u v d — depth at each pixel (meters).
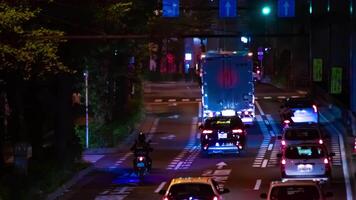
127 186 50.69
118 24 59.94
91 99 76.88
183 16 137.00
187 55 197.12
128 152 70.12
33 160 51.41
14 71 40.00
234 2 56.00
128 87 97.62
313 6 106.00
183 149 70.25
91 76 76.31
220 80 74.75
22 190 41.06
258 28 166.62
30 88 54.03
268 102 107.44
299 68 137.62
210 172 56.00
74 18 49.34
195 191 33.44
